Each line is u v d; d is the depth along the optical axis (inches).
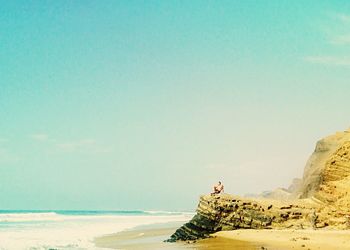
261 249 1112.2
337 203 1563.7
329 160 1689.2
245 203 1635.1
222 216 1617.9
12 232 1872.5
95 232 1964.8
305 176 2504.9
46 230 2027.6
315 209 1600.6
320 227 1539.1
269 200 1685.5
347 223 1492.4
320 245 1133.1
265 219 1604.3
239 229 1594.5
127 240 1574.8
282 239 1299.2
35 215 3961.6
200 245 1285.7
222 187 1694.1
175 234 1672.0
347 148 1659.7
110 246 1359.5
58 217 3750.0
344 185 1590.8
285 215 1601.9
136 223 2903.5
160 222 3090.6
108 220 3373.5
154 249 1230.3
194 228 1637.6
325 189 1640.0
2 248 1278.3
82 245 1384.1
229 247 1190.9
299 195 2418.8
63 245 1376.7
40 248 1290.6
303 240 1243.8
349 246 1097.4
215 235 1544.0
